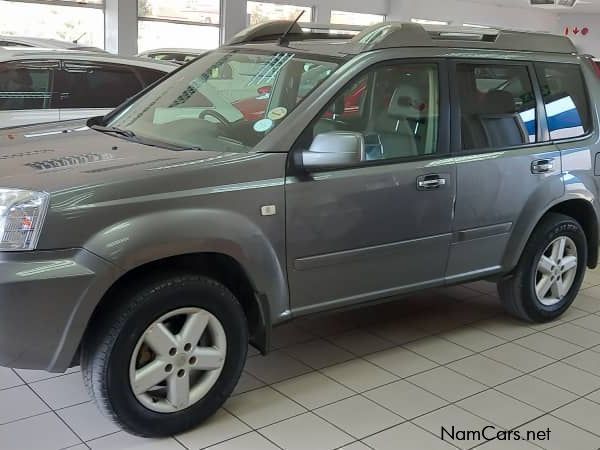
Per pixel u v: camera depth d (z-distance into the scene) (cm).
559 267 424
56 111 574
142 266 268
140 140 320
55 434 279
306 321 416
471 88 362
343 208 307
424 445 285
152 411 272
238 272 288
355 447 281
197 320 276
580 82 423
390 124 330
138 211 254
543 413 319
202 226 266
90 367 259
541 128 395
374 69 323
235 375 294
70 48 657
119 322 256
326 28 389
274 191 286
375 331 406
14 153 299
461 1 2030
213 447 275
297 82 324
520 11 2227
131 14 1338
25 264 237
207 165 273
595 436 301
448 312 444
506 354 382
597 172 424
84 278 242
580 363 375
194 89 359
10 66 559
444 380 346
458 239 358
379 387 334
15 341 241
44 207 240
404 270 342
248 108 323
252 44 374
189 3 1448
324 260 307
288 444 280
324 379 340
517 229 387
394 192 324
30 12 1241
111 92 602
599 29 2216
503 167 369
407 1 1883
